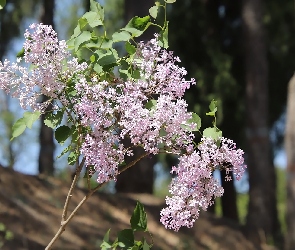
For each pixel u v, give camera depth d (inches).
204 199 92.7
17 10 764.6
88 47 100.8
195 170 91.4
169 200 92.9
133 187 525.3
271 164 600.4
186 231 486.0
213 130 94.2
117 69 101.8
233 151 92.4
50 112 95.8
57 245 354.0
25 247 334.6
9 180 412.2
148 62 94.7
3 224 345.4
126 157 453.7
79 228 391.5
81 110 91.2
